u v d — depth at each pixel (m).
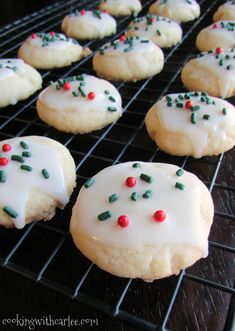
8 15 0.38
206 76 0.22
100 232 0.13
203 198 0.14
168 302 0.12
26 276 0.13
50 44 0.27
